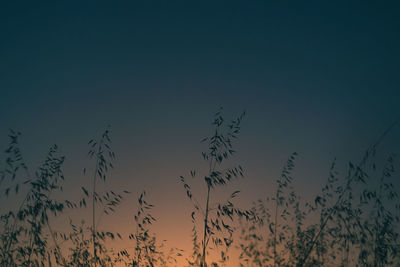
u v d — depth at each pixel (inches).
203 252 203.9
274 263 231.6
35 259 200.1
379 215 211.5
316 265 225.0
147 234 216.8
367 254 206.8
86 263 208.5
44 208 205.0
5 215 202.2
